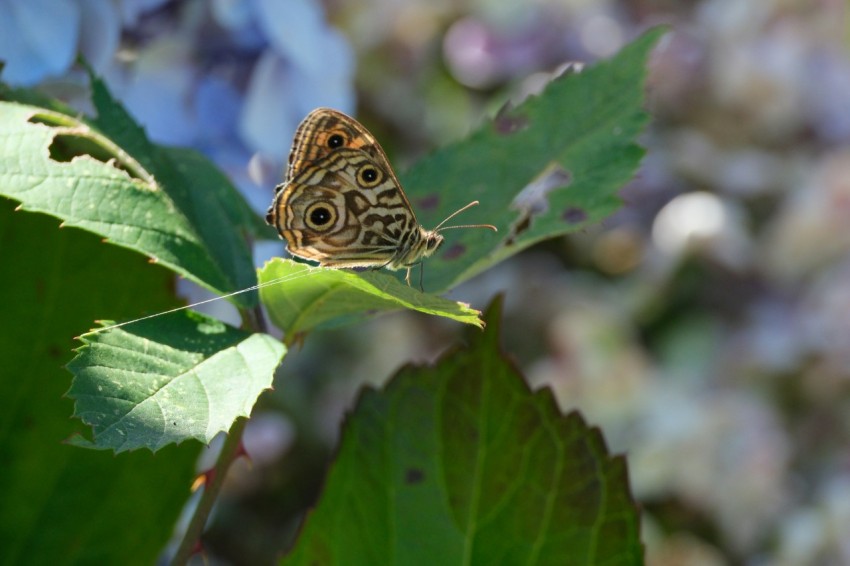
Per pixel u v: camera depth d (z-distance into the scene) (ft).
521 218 1.48
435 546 1.45
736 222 2.09
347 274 1.36
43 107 1.45
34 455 1.46
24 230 1.46
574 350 2.06
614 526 1.45
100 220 1.38
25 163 1.38
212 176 1.49
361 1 2.01
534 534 1.45
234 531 2.03
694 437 2.00
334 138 1.52
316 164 1.53
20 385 1.46
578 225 1.47
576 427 1.46
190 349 1.36
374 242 1.52
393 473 1.46
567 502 1.46
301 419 2.12
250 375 1.35
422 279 1.48
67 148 1.44
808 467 2.10
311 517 1.45
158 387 1.34
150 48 1.57
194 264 1.39
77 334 1.46
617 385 2.05
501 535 1.45
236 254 1.44
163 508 1.48
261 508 2.08
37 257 1.46
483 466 1.46
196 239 1.40
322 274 1.37
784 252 2.09
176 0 1.57
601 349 2.06
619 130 1.50
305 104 1.59
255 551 2.02
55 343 1.46
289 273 1.38
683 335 2.12
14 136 1.39
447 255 1.49
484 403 1.46
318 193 1.52
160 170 1.46
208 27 1.57
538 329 2.09
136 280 1.47
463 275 1.48
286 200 1.53
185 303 1.48
